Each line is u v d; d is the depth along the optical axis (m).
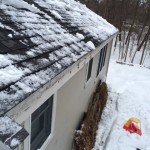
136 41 27.69
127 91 10.86
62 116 4.19
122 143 6.56
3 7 3.03
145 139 6.91
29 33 2.83
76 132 5.36
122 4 25.11
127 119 8.03
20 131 1.30
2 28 2.49
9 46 2.25
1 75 1.77
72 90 4.55
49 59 2.54
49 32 3.36
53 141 3.89
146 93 10.87
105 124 7.64
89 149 5.64
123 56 22.34
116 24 25.52
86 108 6.91
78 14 6.56
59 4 5.97
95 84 8.05
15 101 1.61
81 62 3.57
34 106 2.07
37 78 2.05
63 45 3.24
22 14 3.28
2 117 1.38
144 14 26.98
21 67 2.05
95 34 5.46
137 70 15.05
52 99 3.42
